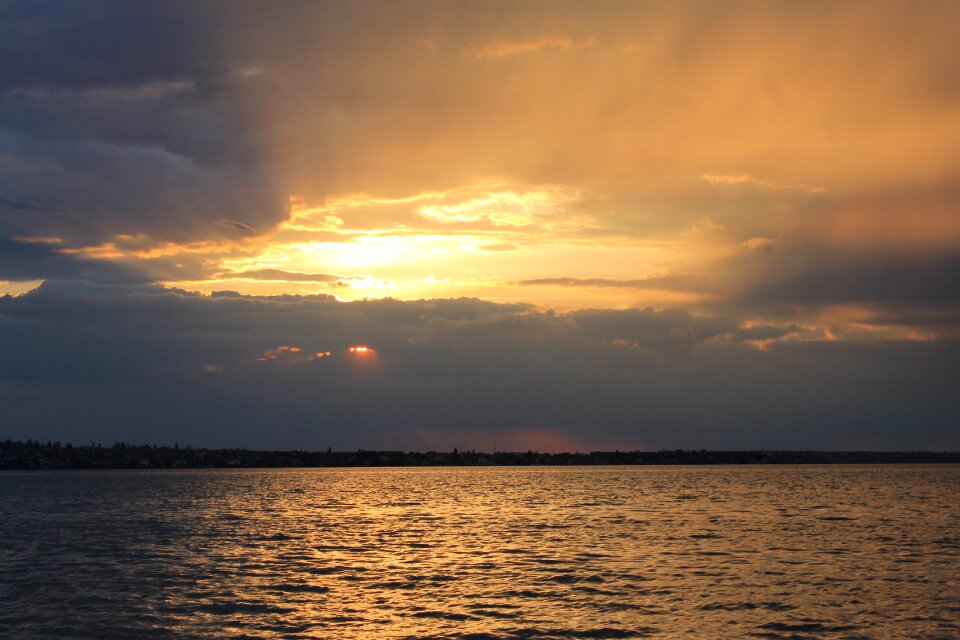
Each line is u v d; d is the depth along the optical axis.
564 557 74.88
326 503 168.75
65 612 52.09
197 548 85.56
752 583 59.91
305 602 54.44
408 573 66.19
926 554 75.44
